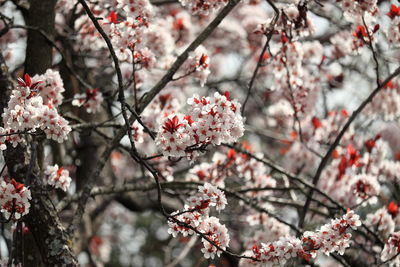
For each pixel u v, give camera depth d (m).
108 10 7.18
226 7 5.87
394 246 5.34
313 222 7.80
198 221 4.51
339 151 8.55
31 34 6.42
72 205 8.25
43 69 6.42
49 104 4.76
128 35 5.53
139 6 5.43
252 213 8.02
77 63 8.12
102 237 14.31
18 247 5.77
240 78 10.61
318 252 4.79
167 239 15.13
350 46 6.48
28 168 4.98
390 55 9.29
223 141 4.29
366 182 7.05
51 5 6.51
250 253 4.88
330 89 9.69
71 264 5.11
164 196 10.02
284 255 4.62
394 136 10.05
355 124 9.97
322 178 8.26
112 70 8.90
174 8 9.83
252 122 12.07
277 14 6.01
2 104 5.37
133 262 15.19
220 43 10.78
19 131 4.67
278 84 7.59
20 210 4.55
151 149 8.17
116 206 13.14
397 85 8.50
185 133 4.20
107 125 6.26
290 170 9.05
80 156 8.70
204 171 7.23
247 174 7.48
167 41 6.88
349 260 7.68
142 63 5.99
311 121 8.79
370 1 5.90
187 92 10.07
